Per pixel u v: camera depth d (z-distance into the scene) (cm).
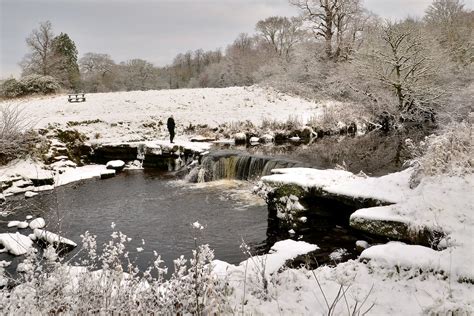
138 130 2448
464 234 642
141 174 1897
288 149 2145
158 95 3303
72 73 5378
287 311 477
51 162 1859
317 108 3222
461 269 528
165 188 1631
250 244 1020
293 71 4009
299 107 3247
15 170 1677
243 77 5803
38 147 1847
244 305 492
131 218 1261
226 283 501
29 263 481
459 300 471
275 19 6056
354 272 579
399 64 2773
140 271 871
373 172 1521
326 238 966
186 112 2877
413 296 498
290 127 2639
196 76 8512
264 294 521
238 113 2966
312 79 3812
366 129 2928
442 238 658
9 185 1575
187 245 1031
